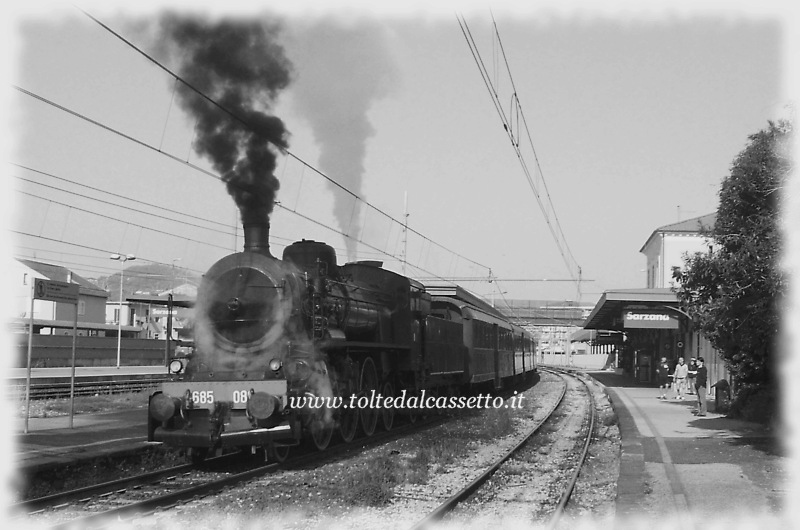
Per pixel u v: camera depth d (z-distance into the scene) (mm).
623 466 11281
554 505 9398
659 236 43375
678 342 32000
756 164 12711
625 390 30688
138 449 12016
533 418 21531
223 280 12578
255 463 12180
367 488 9852
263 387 11562
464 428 17984
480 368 25391
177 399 11508
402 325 17516
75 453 11164
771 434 15023
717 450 12859
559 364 83750
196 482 10484
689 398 25719
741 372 18203
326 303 13516
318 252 14227
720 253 13383
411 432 17016
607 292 27031
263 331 12266
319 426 12938
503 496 10008
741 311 12891
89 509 8781
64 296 14328
